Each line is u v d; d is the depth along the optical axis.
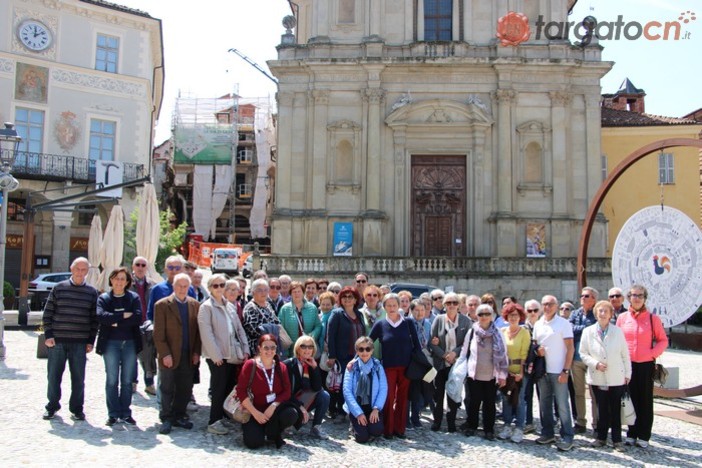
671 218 13.05
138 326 10.07
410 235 35.06
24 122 33.47
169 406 9.70
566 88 34.66
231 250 50.97
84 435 9.21
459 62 34.38
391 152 35.06
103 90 35.69
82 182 34.22
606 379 9.73
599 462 8.98
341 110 35.06
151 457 8.32
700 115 41.97
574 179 34.66
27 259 22.28
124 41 36.59
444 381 10.69
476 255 34.25
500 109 34.53
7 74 33.00
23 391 11.73
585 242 15.01
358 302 10.84
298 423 9.45
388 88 35.12
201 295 12.16
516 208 34.41
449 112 34.94
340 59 34.53
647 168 37.06
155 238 19.23
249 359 9.31
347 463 8.48
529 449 9.55
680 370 17.34
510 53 34.81
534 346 9.90
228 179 71.19
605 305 9.88
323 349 10.91
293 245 34.41
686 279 12.74
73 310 9.98
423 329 11.20
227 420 10.41
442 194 35.28
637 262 13.65
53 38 34.38
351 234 34.00
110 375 9.80
